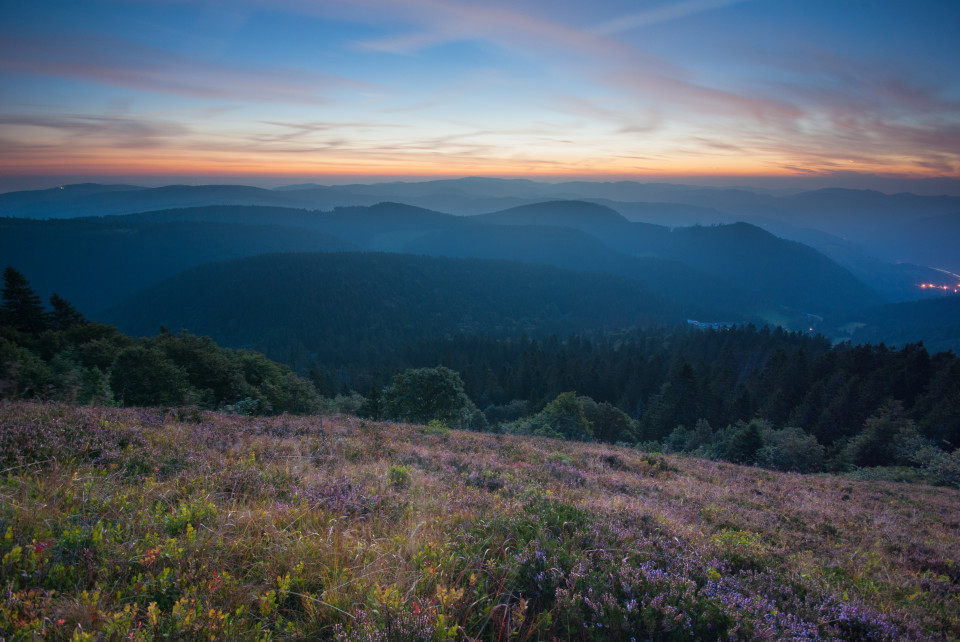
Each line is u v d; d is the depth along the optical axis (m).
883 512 10.37
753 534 6.57
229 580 3.04
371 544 3.94
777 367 78.62
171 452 6.35
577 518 4.88
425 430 14.70
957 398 41.66
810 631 3.29
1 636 2.30
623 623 2.96
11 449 5.24
